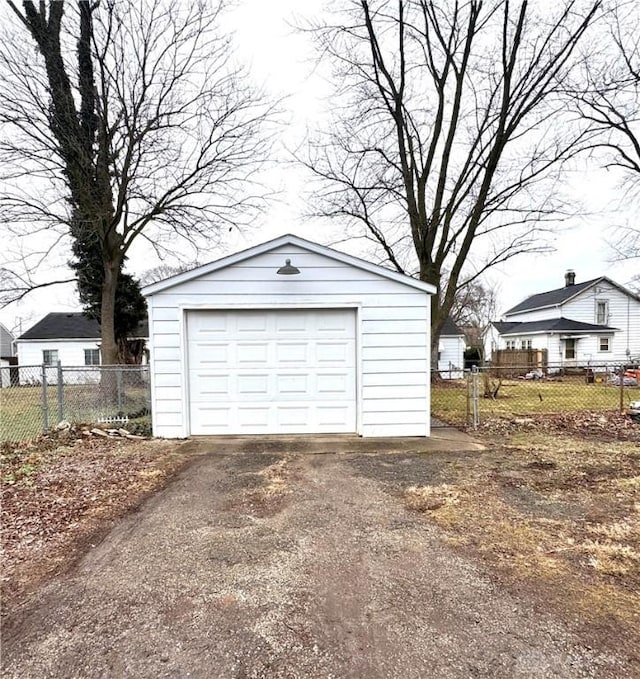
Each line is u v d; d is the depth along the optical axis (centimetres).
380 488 425
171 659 194
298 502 388
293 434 664
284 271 626
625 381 1570
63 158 948
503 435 672
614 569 266
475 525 335
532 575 261
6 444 609
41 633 212
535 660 191
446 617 221
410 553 290
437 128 1305
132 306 1500
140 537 319
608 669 185
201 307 643
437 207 1323
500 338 2984
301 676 184
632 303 2441
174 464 514
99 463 517
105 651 200
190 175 1094
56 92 921
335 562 279
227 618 223
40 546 305
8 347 3053
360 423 656
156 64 990
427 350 657
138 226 1095
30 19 885
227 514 362
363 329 653
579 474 462
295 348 661
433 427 738
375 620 220
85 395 870
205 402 659
